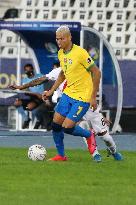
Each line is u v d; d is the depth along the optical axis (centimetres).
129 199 2172
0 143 4022
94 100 2934
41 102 4681
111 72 4822
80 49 2919
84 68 2928
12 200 2128
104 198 2180
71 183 2445
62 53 2944
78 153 3397
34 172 2669
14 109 5084
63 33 2909
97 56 4678
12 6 5400
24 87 3181
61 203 2097
